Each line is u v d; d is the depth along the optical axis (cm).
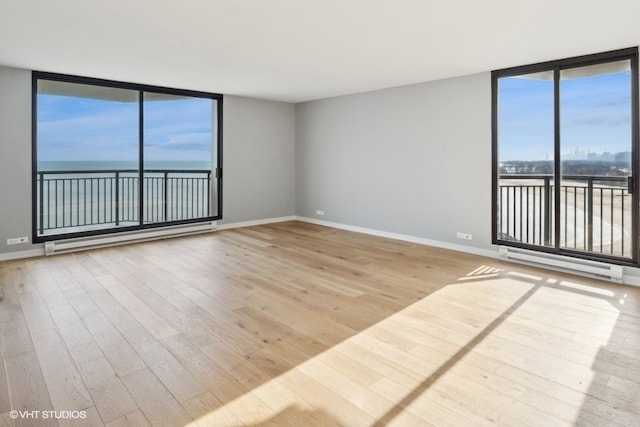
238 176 705
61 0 279
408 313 313
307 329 283
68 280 397
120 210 719
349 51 409
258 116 726
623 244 402
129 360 237
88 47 393
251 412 187
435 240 562
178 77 532
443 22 321
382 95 620
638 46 382
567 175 439
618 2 280
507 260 479
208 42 378
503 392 204
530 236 507
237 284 386
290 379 216
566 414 185
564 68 432
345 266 454
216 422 179
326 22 323
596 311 317
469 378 217
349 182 683
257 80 554
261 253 517
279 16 310
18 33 350
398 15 306
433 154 557
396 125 603
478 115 504
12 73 472
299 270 437
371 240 602
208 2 282
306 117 759
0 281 394
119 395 201
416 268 446
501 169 494
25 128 484
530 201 504
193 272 427
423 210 574
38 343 259
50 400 195
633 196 388
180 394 202
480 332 278
